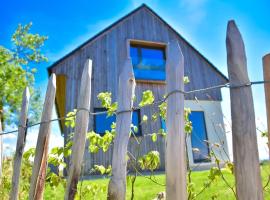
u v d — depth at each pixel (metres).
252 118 1.81
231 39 1.94
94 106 11.95
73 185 2.49
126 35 13.62
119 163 2.30
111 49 13.15
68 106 11.66
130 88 2.46
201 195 4.47
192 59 14.27
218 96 13.73
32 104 23.77
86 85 2.70
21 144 3.15
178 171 1.93
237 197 1.74
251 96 1.84
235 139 1.81
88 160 10.07
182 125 2.02
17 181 3.06
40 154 2.83
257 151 1.76
